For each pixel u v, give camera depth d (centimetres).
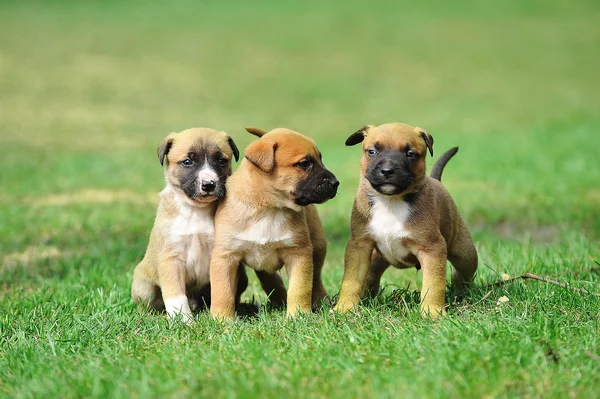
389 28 5247
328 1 6169
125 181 2117
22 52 4459
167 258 949
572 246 1191
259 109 3434
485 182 1938
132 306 994
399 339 743
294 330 811
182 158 941
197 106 3478
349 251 918
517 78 3994
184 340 800
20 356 766
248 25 5359
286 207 906
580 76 4003
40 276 1190
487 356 682
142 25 5312
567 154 2206
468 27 5256
